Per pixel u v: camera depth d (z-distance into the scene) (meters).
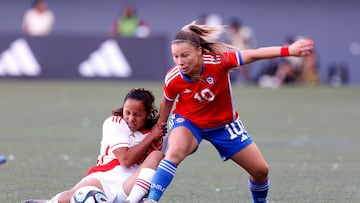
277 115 54.53
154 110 21.38
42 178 28.41
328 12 94.56
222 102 21.06
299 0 94.44
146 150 20.86
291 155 35.88
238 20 94.38
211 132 21.27
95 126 45.38
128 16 77.25
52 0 92.94
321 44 94.44
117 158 20.80
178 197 25.28
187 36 20.33
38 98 61.22
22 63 71.94
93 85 71.31
